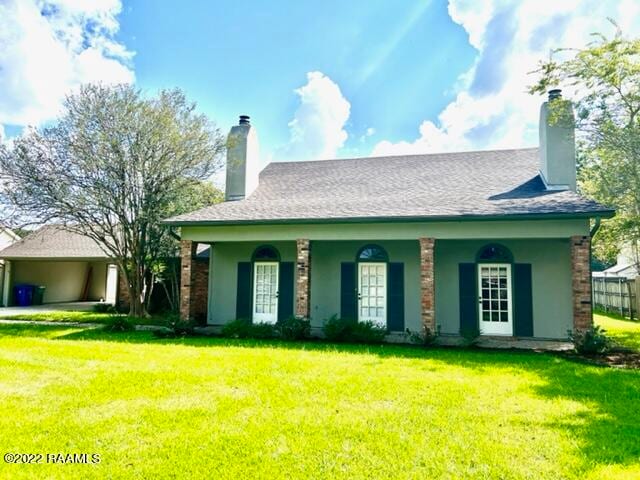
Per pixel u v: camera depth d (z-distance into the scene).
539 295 12.60
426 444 4.53
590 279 10.89
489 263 13.07
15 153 15.40
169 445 4.50
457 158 16.56
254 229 13.49
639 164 12.73
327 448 4.43
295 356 9.31
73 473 3.89
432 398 6.16
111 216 17.38
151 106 16.36
